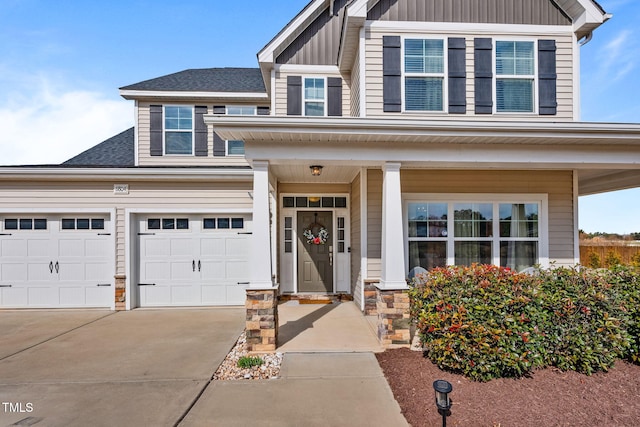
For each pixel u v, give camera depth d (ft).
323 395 11.18
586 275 13.61
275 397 11.06
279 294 26.30
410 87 19.72
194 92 27.09
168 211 23.34
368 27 19.62
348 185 26.71
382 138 15.10
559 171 21.43
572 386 11.28
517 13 20.18
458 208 21.30
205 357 14.33
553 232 21.31
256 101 27.96
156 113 27.30
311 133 14.32
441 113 19.53
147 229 23.57
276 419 9.84
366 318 20.01
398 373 12.47
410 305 14.58
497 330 11.64
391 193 15.55
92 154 28.48
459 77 19.71
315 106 25.21
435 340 12.56
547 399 10.50
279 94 24.95
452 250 21.06
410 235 21.03
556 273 13.97
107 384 11.92
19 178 22.27
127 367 13.33
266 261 14.89
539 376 11.91
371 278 20.84
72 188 22.85
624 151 16.12
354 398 10.98
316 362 13.70
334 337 16.53
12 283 22.80
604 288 13.04
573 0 19.74
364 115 19.39
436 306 12.64
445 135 14.73
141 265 23.47
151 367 13.32
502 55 20.10
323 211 26.99
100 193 23.02
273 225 22.41
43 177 22.25
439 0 19.93
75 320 20.25
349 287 26.63
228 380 12.28
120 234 23.06
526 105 20.01
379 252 20.88
